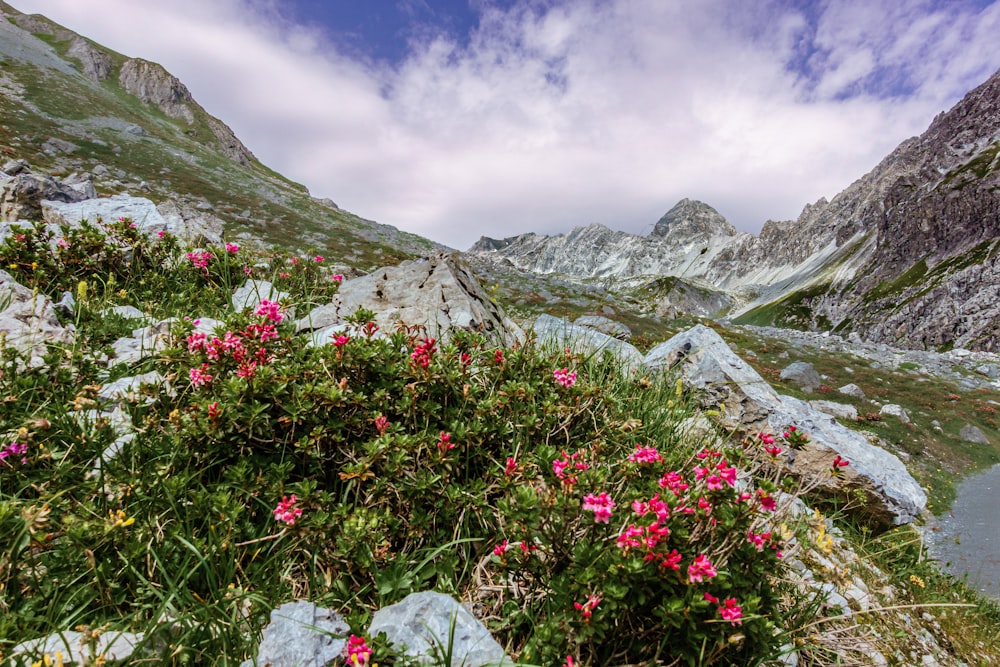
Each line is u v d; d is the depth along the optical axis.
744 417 7.87
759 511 3.09
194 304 7.82
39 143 52.22
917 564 7.27
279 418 3.44
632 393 5.93
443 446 3.47
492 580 3.27
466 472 3.75
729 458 3.54
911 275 150.88
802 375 32.66
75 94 82.12
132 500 3.13
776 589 3.96
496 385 4.56
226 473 3.34
